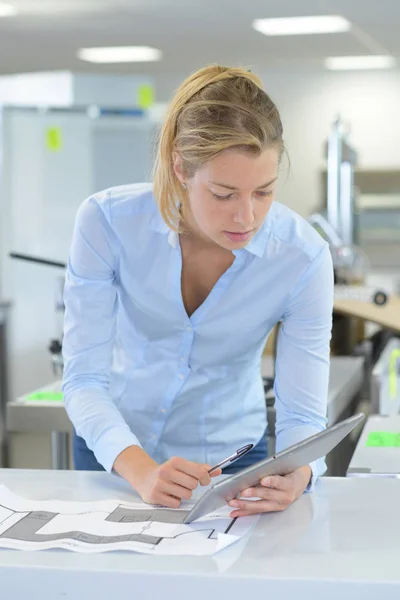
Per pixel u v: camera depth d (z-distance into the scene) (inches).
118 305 71.9
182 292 67.6
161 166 60.6
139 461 61.4
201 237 63.4
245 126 54.3
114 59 289.6
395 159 311.4
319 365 65.7
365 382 145.4
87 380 68.1
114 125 232.8
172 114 59.1
